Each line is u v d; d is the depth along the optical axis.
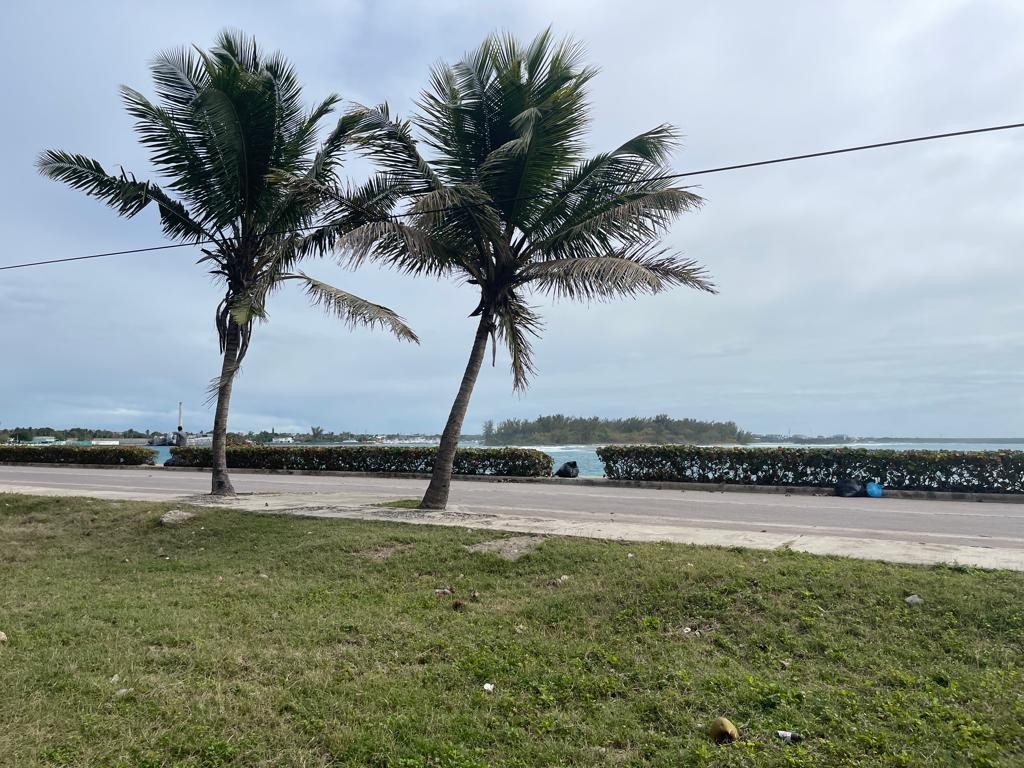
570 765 3.80
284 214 14.53
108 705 4.50
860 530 10.82
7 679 4.93
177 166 14.21
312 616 6.47
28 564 9.69
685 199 11.05
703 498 16.94
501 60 12.12
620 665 5.17
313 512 11.84
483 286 12.88
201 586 7.88
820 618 5.68
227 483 15.38
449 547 8.72
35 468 32.09
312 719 4.32
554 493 18.38
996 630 5.28
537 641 5.68
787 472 19.27
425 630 6.03
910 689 4.55
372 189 12.33
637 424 63.50
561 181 12.54
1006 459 16.84
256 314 13.11
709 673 4.91
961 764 3.64
